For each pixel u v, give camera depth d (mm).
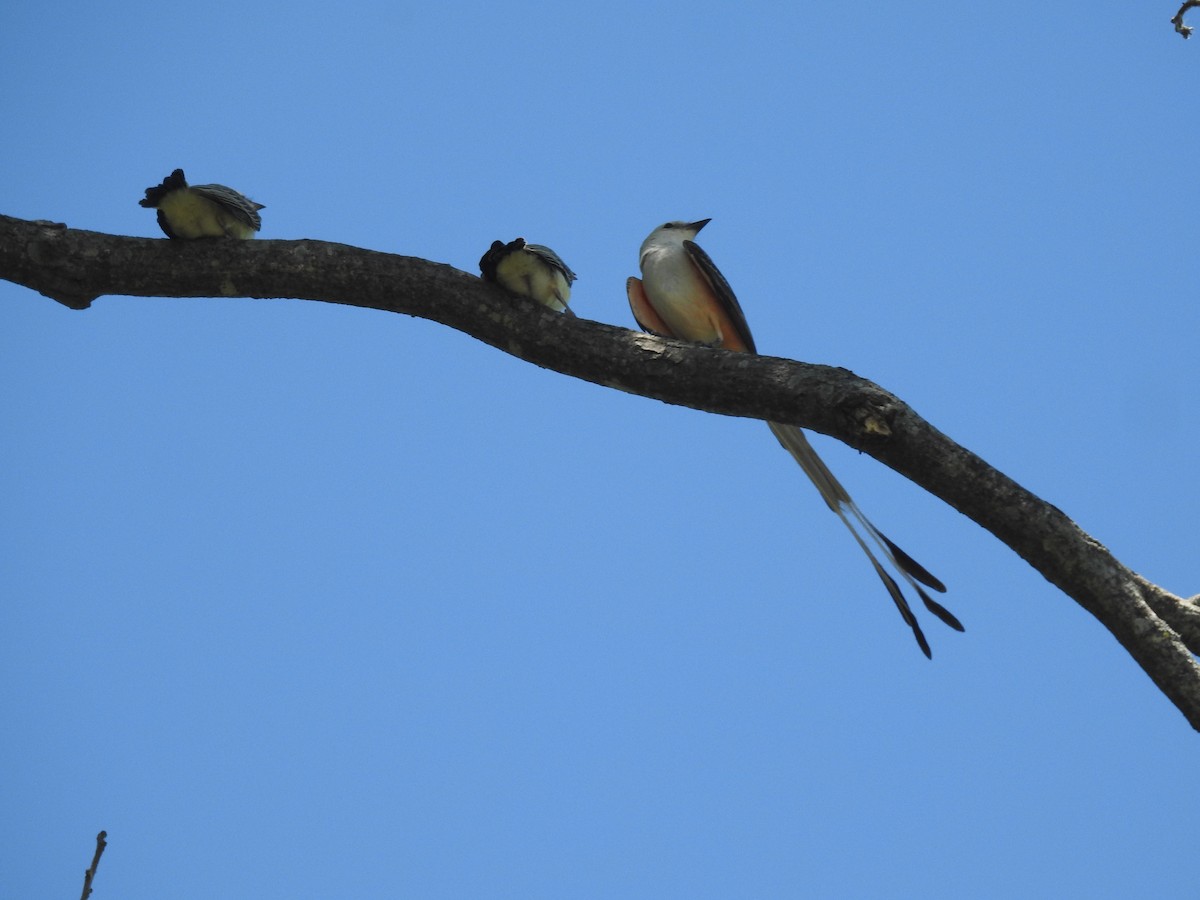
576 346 8352
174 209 8609
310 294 8594
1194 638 8188
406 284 8516
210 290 8617
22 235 8641
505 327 8461
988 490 7312
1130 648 7047
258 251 8602
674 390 8164
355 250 8625
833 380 7754
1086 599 7172
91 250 8625
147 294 8688
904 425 7473
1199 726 6777
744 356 8086
